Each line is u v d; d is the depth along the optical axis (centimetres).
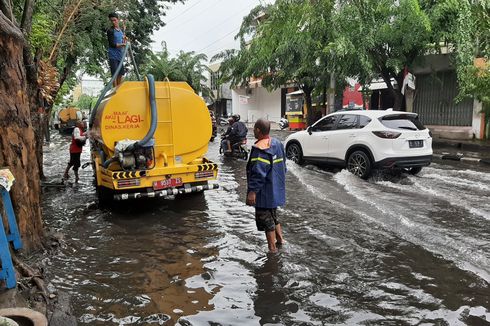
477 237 612
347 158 1116
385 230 650
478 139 2016
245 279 484
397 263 523
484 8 1553
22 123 507
